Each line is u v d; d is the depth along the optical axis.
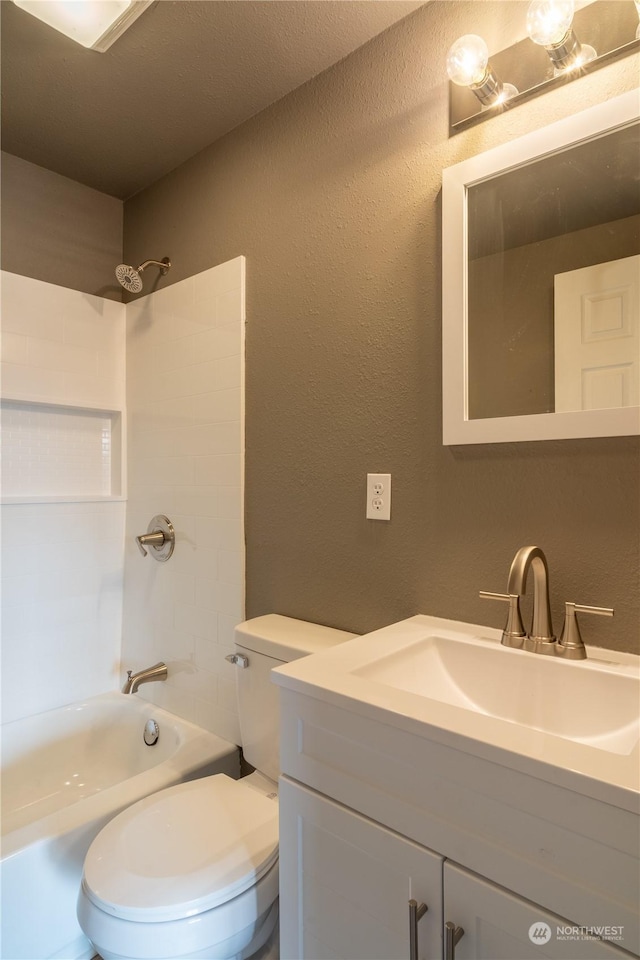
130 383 2.23
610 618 1.05
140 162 2.01
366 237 1.42
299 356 1.58
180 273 2.01
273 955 1.35
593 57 1.06
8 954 1.28
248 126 1.75
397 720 0.80
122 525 2.25
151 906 1.02
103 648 2.21
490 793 0.71
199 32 1.39
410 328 1.33
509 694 1.06
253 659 1.45
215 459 1.83
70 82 1.57
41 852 1.34
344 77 1.48
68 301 2.09
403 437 1.35
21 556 1.98
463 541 1.25
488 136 1.21
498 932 0.71
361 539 1.44
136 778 1.60
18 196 2.02
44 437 2.09
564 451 1.11
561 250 1.11
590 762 0.65
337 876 0.90
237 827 1.25
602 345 1.06
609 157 1.05
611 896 0.62
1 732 1.90
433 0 1.29
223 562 1.81
